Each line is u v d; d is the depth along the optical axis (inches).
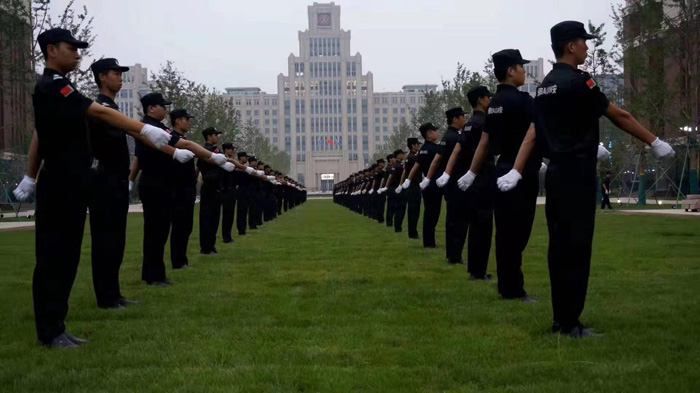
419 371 169.6
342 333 213.5
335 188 2389.3
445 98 2234.3
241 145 3538.4
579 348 187.6
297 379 162.6
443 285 315.9
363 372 169.2
